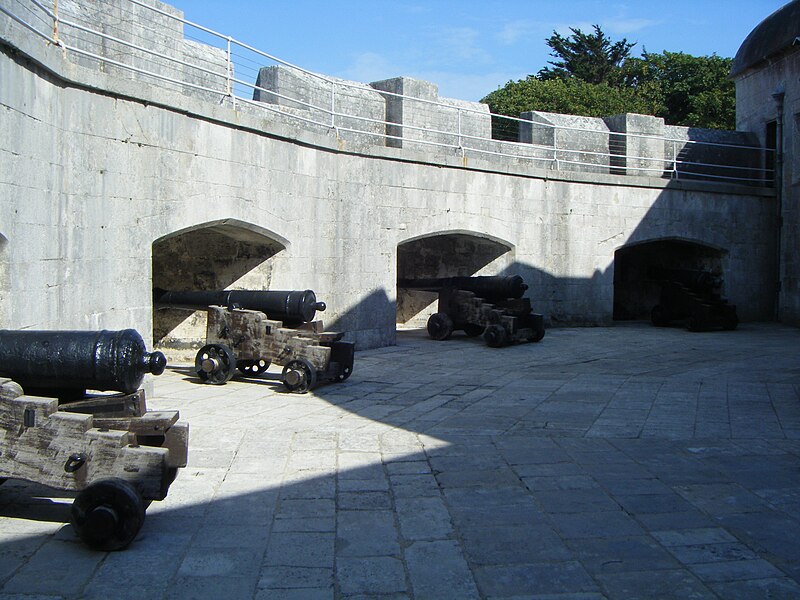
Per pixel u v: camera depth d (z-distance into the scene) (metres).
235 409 8.24
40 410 4.34
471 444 6.73
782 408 8.40
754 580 3.93
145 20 11.06
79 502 4.21
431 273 17.88
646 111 34.03
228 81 10.67
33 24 7.89
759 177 20.23
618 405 8.57
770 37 19.66
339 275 13.03
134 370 4.54
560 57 43.66
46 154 7.23
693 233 19.05
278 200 11.55
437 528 4.64
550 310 17.39
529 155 17.64
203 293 10.40
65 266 7.63
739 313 19.70
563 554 4.26
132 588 3.76
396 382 10.16
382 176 13.81
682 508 5.03
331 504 5.06
